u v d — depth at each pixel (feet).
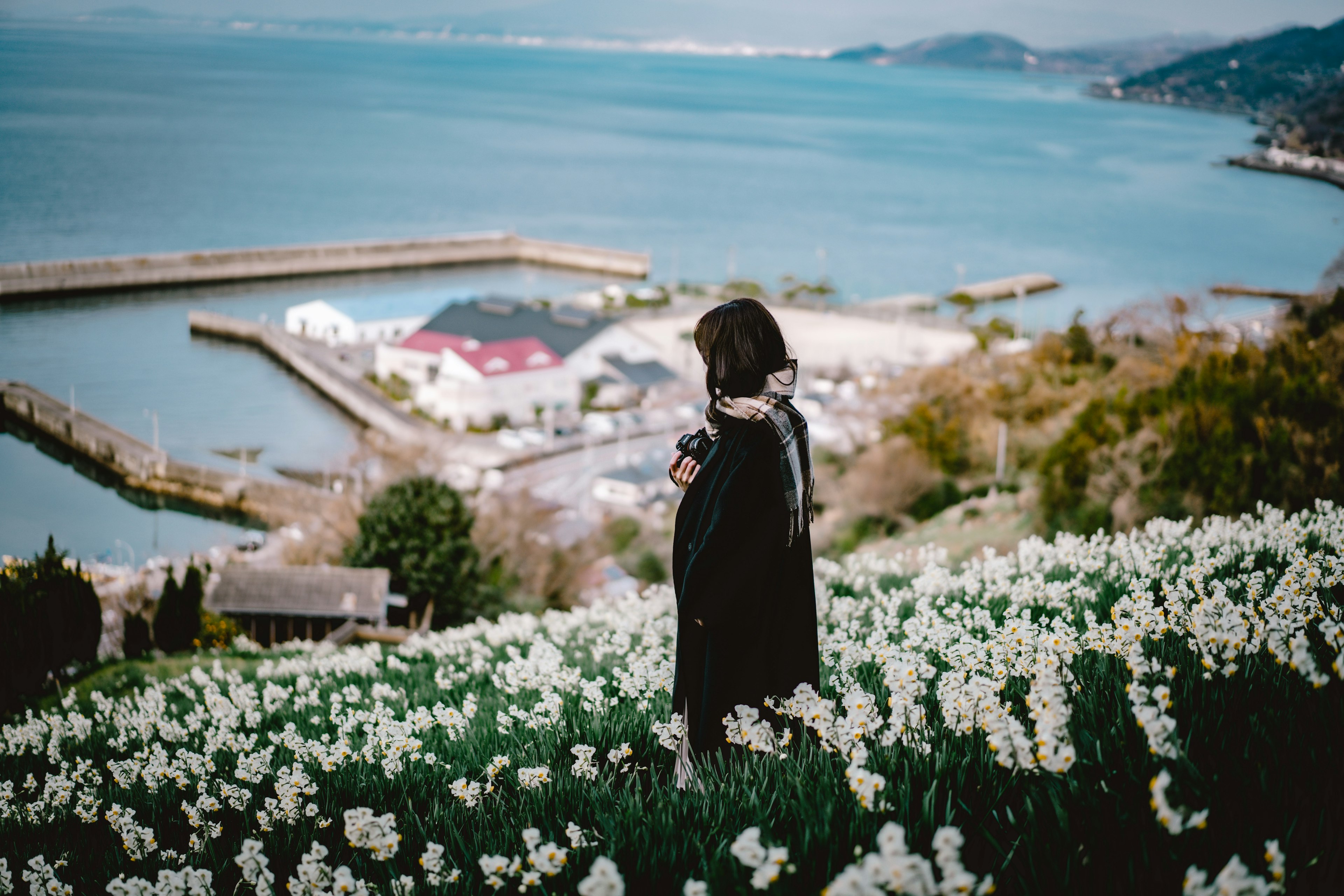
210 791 16.51
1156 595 17.29
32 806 17.28
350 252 558.56
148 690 34.47
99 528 244.42
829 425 218.59
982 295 542.57
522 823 10.47
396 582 127.54
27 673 52.19
